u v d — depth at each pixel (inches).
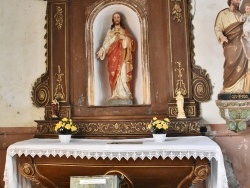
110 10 210.5
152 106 194.5
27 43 213.9
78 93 202.5
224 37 182.9
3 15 217.2
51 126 197.5
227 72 183.5
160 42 197.2
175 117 188.9
